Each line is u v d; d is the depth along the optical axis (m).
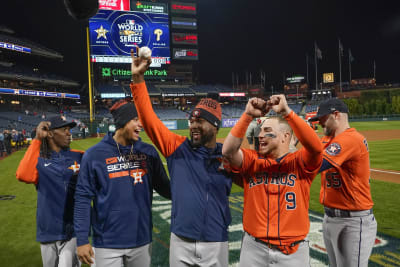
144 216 2.03
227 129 35.41
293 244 1.68
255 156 1.84
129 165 2.00
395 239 3.63
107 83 48.12
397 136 20.11
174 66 60.41
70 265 2.21
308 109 48.47
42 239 2.17
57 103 51.69
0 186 7.40
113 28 38.78
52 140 2.26
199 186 1.85
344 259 2.14
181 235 1.84
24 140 20.94
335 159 1.93
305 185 1.74
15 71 38.91
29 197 6.29
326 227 2.27
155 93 49.88
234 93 55.78
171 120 38.59
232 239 3.78
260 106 1.57
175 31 49.06
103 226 1.94
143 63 1.72
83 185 1.94
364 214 2.08
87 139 27.30
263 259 1.74
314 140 1.55
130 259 2.00
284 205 1.71
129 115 2.00
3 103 37.59
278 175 1.74
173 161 1.94
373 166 9.12
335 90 68.00
